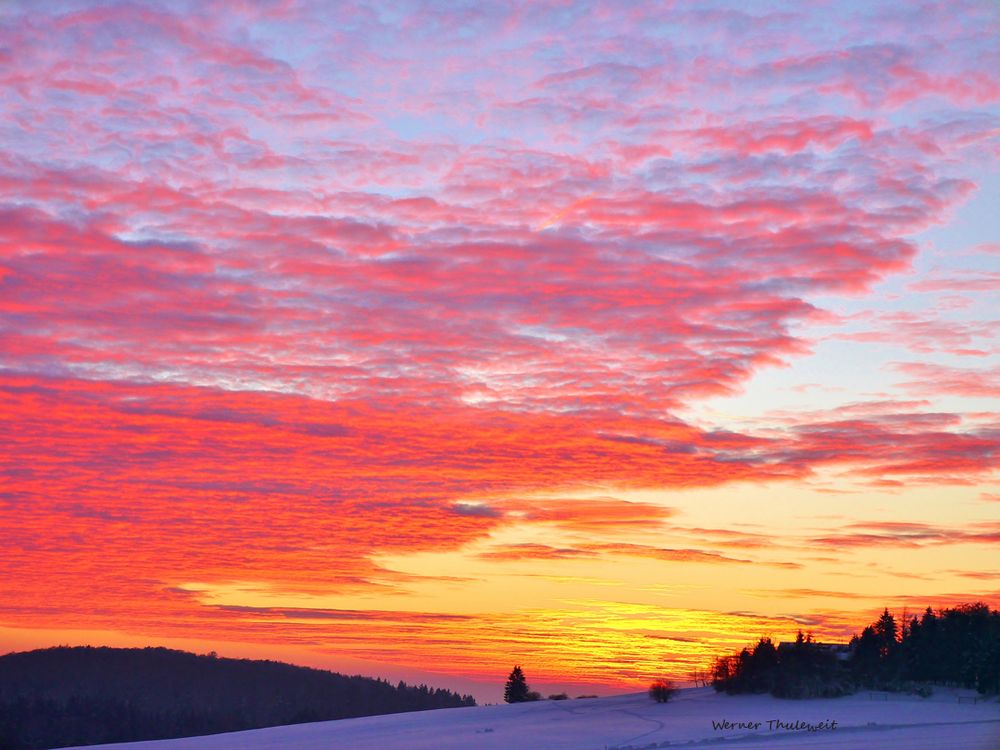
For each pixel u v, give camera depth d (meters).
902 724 103.06
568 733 115.75
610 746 99.88
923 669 141.25
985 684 130.75
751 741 92.31
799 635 145.12
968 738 88.56
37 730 193.88
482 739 115.56
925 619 146.12
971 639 139.00
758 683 138.25
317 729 147.50
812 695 131.88
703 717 121.94
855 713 116.31
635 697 151.62
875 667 144.00
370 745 118.06
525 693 187.75
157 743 146.00
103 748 142.62
